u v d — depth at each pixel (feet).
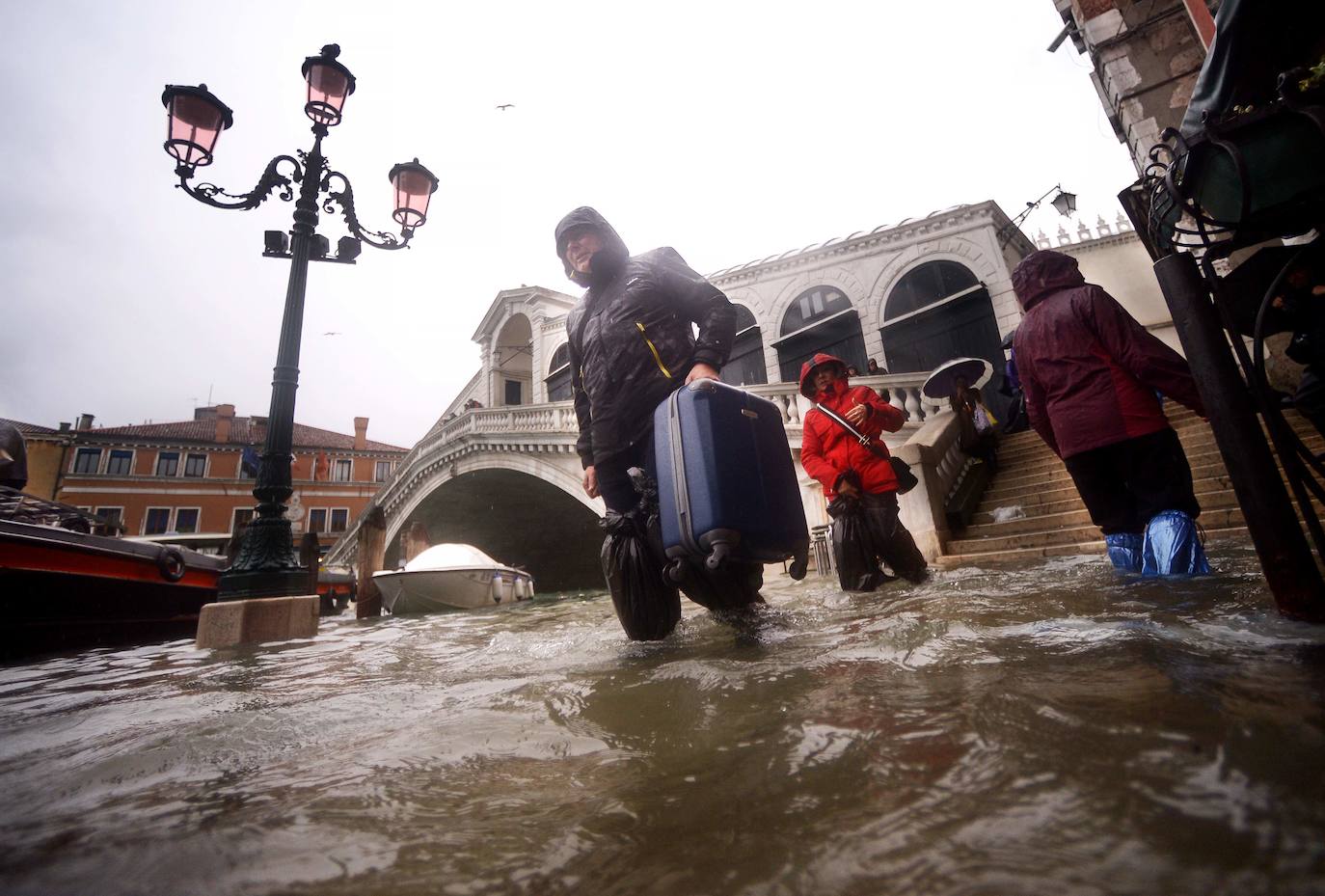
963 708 2.96
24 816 2.64
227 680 7.18
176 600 22.77
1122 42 29.43
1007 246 56.29
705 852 1.94
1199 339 4.74
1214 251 5.01
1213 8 25.32
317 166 20.45
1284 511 4.29
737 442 6.72
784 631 6.68
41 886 2.00
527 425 54.34
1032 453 28.58
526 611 19.97
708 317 7.79
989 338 51.60
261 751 3.56
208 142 18.25
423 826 2.33
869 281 57.98
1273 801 1.70
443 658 7.81
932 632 5.14
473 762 3.04
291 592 16.20
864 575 10.53
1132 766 2.04
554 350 85.56
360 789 2.77
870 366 35.81
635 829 2.16
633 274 8.26
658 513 7.30
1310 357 5.61
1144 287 58.80
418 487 71.20
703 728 3.23
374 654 9.06
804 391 12.16
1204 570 7.39
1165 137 5.14
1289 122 4.38
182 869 2.06
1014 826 1.78
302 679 6.71
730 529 6.29
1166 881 1.41
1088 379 8.63
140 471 137.28
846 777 2.34
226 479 142.00
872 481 11.07
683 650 6.26
